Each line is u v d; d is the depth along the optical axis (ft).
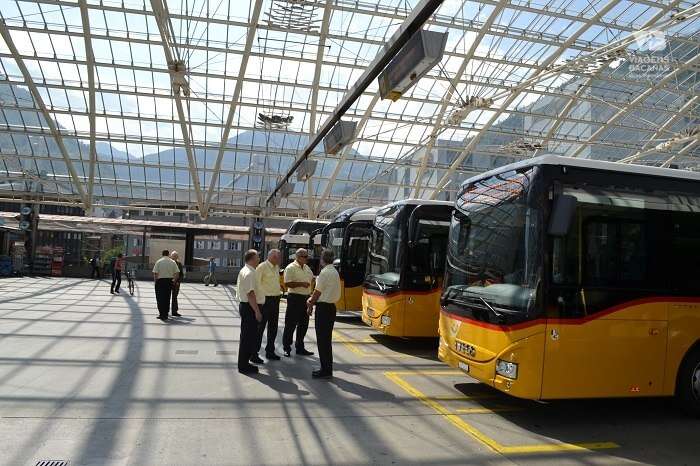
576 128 116.06
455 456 16.19
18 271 100.01
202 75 92.99
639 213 20.68
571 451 17.13
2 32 82.28
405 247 33.96
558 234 18.30
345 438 17.25
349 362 29.73
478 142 116.37
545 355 18.60
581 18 83.30
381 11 80.23
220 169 119.03
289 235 71.87
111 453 15.07
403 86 28.86
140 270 109.29
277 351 32.30
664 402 23.77
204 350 31.12
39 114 104.17
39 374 23.90
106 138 108.37
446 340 23.29
